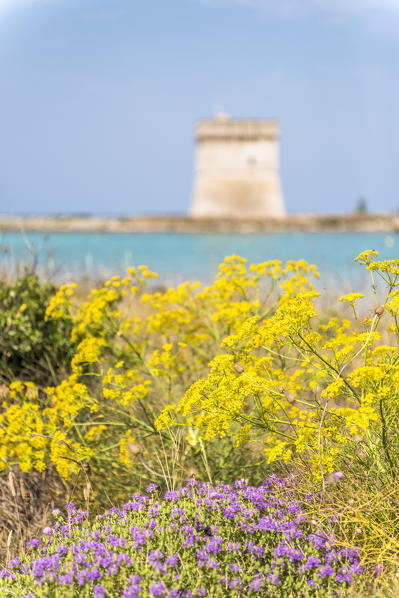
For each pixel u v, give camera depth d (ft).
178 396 21.86
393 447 14.85
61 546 13.20
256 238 343.67
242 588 11.66
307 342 16.10
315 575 11.74
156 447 18.90
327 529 13.53
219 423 15.11
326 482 14.06
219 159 457.27
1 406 20.81
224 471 17.65
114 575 11.96
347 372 19.31
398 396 14.70
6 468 18.42
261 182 458.91
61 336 23.99
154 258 167.84
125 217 467.93
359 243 263.08
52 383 23.29
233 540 13.02
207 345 24.34
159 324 23.43
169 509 13.96
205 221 442.09
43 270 27.35
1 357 23.80
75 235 388.57
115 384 20.08
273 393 15.53
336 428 14.78
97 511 17.40
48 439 18.24
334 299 29.19
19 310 24.08
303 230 442.91
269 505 14.47
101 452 19.56
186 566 11.86
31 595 11.60
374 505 13.60
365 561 12.74
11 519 17.67
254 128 457.27
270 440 15.65
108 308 22.62
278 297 24.76
